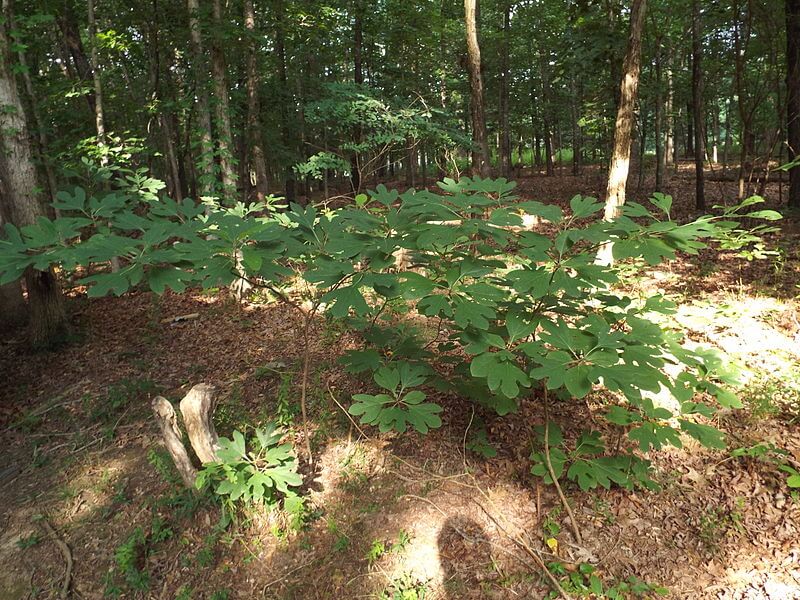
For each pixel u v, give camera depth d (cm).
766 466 348
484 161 1183
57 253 210
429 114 1159
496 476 381
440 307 239
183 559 371
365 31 1652
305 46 1448
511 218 247
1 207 764
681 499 344
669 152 2155
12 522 436
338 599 323
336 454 427
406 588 319
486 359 257
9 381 679
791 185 984
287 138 1555
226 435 459
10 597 375
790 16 893
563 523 338
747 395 412
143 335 768
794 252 724
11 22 712
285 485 343
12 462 518
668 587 294
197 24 873
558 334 251
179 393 580
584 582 303
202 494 393
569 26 1207
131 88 1300
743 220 934
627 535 326
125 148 889
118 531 406
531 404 437
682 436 387
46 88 1048
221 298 884
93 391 621
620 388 222
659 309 290
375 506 376
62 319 758
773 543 304
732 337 501
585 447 340
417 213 267
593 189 1680
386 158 1705
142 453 488
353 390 500
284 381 529
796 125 948
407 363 348
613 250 239
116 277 206
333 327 646
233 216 248
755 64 1008
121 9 1196
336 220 279
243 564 359
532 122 2608
